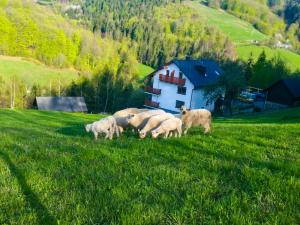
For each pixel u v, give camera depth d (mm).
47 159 8922
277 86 72000
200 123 15477
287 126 17984
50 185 6875
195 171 7680
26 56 152500
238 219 5367
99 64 151750
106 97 99938
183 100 76500
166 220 5438
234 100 69625
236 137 12484
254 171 7438
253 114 58562
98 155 9164
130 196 6387
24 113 50938
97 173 7551
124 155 9148
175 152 9641
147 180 7176
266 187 6676
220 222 5320
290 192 6426
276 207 5879
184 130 15555
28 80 124625
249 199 6160
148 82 99875
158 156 9281
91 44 161375
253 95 82688
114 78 102312
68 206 5945
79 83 101250
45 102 87188
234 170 7777
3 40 150375
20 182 7035
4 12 155500
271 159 9055
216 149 10047
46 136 16875
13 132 21938
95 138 15336
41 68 144875
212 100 67250
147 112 16641
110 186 6793
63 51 154375
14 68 137375
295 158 9281
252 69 99125
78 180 7195
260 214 5617
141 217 5434
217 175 7398
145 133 14680
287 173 7668
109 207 5879
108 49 167625
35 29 154250
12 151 10023
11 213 5684
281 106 71562
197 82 74750
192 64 78688
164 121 14211
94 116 54062
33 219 5457
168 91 78625
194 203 6035
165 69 78500
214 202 6070
